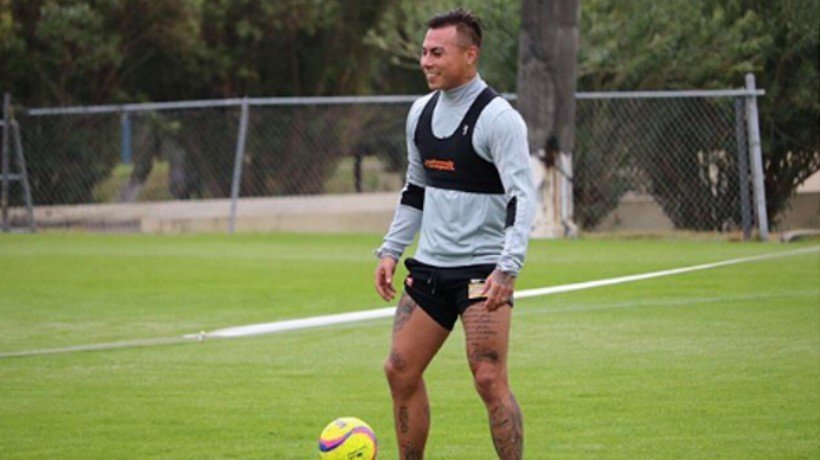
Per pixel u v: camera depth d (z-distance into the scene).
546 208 52.28
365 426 16.94
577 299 35.12
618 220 56.53
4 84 67.44
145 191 71.44
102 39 67.12
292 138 72.06
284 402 22.95
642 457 18.80
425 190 17.42
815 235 52.69
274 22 72.44
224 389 24.14
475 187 16.81
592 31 55.25
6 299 36.66
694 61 55.34
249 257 47.12
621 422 21.08
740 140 50.22
